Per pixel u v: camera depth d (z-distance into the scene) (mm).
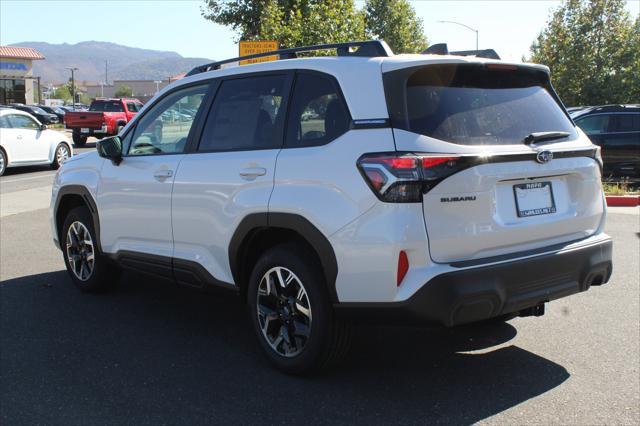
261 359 4281
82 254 5777
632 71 29562
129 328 4895
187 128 4719
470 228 3451
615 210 10711
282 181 3852
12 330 4836
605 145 13750
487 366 4160
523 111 3869
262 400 3654
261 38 16703
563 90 30500
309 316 3789
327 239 3572
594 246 3982
